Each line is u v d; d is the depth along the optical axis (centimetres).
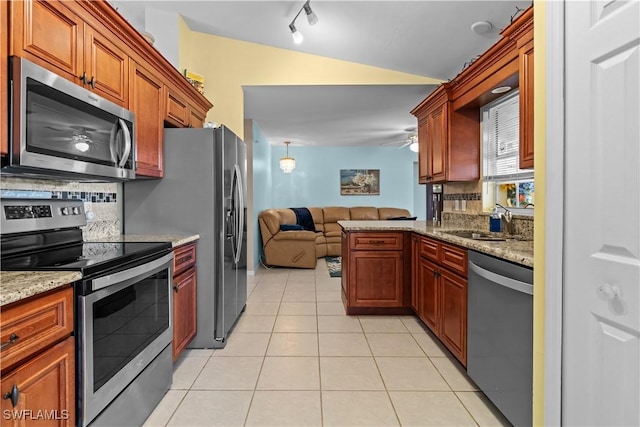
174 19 320
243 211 321
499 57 238
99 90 180
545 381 115
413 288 314
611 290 91
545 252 114
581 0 102
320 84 378
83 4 165
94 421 135
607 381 94
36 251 170
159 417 175
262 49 376
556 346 110
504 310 161
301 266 567
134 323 163
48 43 146
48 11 146
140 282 169
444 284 239
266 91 397
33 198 174
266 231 580
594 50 97
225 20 330
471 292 196
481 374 184
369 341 270
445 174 321
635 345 86
